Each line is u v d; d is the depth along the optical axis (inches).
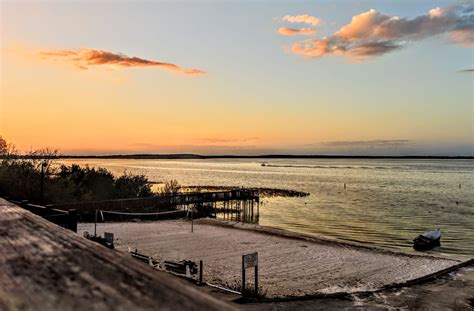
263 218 1699.1
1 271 47.8
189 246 932.0
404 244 1173.1
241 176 4987.7
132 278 45.4
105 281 44.1
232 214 1849.2
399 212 1839.3
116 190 1657.2
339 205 2106.3
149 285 42.6
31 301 37.7
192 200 1659.7
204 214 1646.2
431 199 2372.0
